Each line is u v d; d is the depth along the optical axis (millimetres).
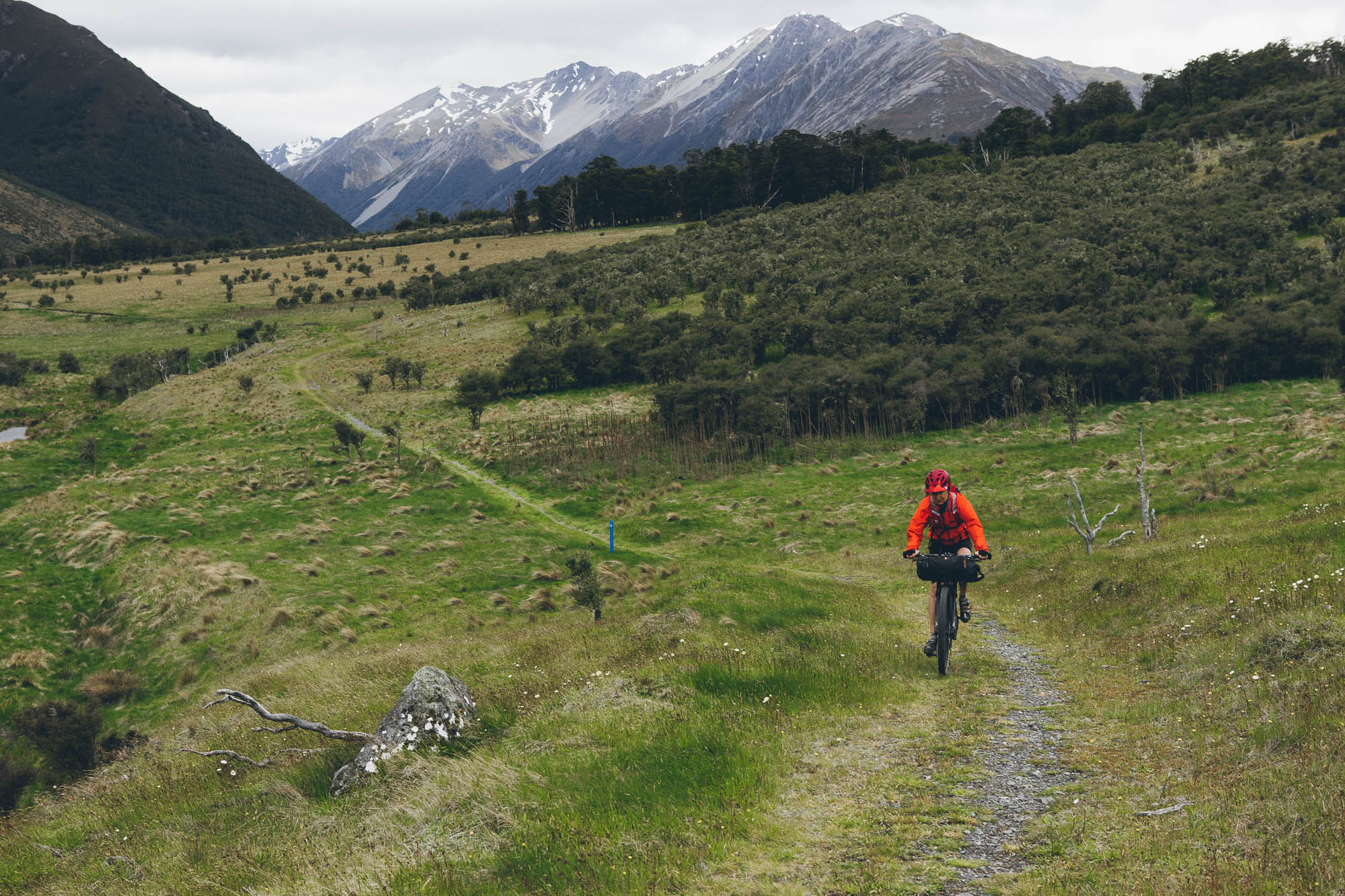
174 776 11406
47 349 120875
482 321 121188
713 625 16562
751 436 66062
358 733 9203
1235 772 5781
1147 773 6223
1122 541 31672
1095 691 9438
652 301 116000
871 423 70938
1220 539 19953
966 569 10141
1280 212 92562
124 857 7707
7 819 12055
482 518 52375
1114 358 67375
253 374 102188
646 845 5387
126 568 42188
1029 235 104688
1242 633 9688
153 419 87188
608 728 8211
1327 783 4953
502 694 10867
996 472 55375
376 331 120125
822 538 47344
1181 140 142625
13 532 49031
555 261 149875
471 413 77625
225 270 180750
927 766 6969
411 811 6539
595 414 77688
